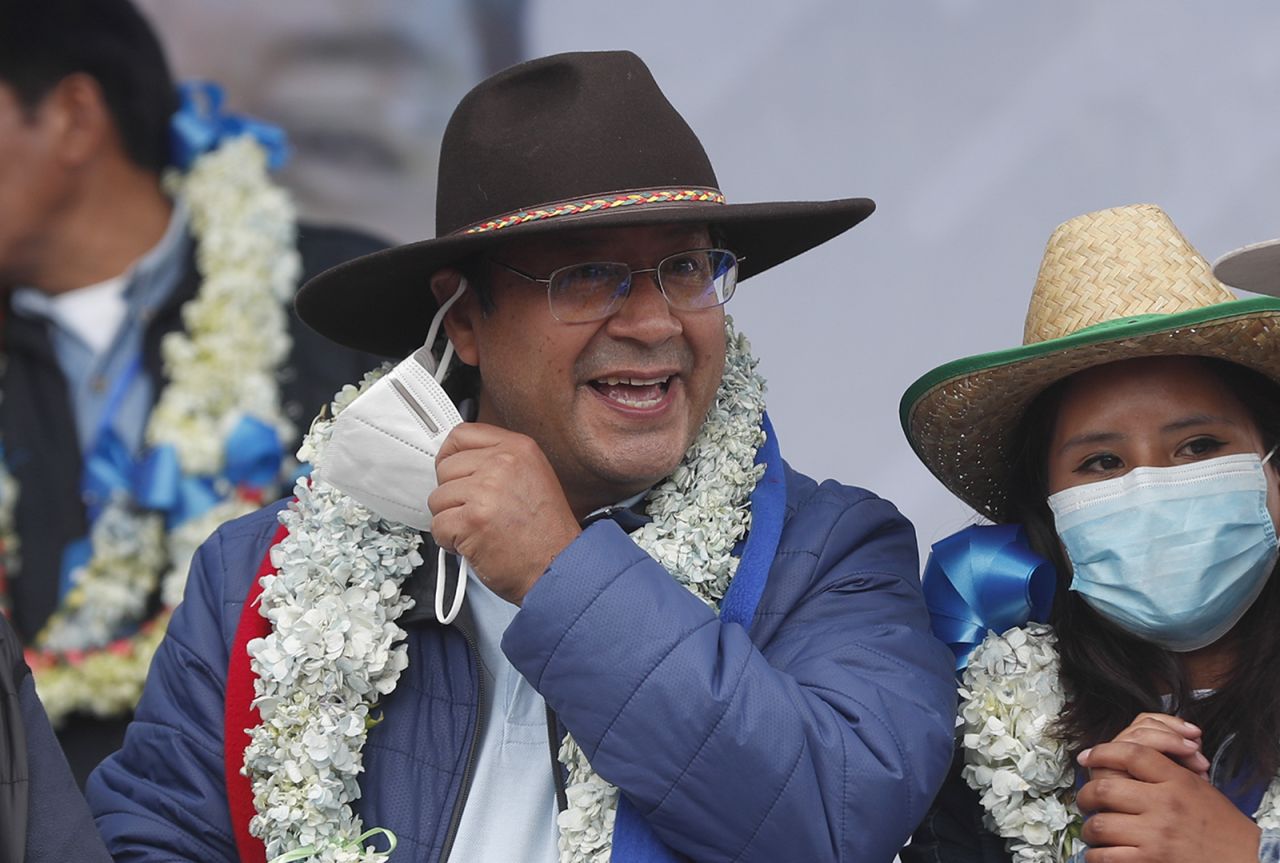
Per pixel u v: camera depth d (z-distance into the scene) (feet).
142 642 50.88
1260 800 32.30
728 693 30.60
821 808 30.73
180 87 52.85
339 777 33.47
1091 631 34.12
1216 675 33.91
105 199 51.88
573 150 33.42
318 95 53.42
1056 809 32.89
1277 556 33.14
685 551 33.65
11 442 51.13
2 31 51.13
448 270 35.37
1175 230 34.60
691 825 30.66
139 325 51.85
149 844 34.55
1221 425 32.63
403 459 32.99
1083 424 33.06
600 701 30.66
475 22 53.67
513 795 33.73
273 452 51.39
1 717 30.63
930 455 36.76
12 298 51.67
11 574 50.75
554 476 32.35
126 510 50.93
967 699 34.19
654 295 33.37
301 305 35.99
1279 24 50.70
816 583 34.27
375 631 33.99
